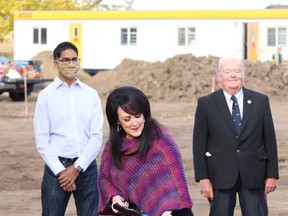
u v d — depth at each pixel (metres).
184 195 7.37
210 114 9.66
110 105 7.42
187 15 50.56
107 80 44.22
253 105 9.64
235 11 50.00
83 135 9.63
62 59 9.55
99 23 52.47
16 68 41.09
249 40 50.25
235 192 9.70
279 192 15.88
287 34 49.78
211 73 42.78
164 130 7.50
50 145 9.60
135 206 7.50
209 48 50.47
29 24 54.19
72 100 9.62
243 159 9.58
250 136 9.59
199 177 9.69
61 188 9.60
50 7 71.00
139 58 51.62
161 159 7.41
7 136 26.06
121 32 52.03
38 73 41.53
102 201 7.64
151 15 51.38
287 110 34.75
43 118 9.59
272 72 44.28
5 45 95.62
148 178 7.42
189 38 50.84
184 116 32.62
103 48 52.50
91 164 9.70
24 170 19.34
